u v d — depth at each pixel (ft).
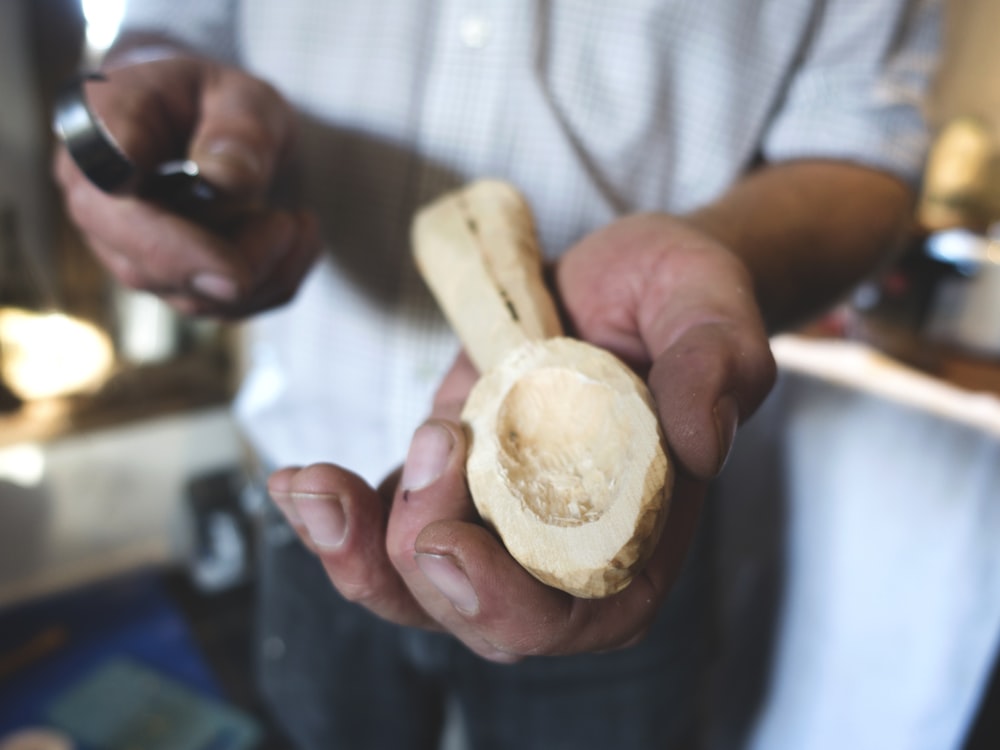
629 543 0.62
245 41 1.27
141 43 1.21
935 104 2.27
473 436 0.69
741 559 1.67
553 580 0.64
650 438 0.64
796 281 0.93
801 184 1.02
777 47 1.13
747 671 1.72
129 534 2.60
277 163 0.96
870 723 1.50
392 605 0.68
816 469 1.50
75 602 2.43
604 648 0.64
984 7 2.26
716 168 1.18
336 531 0.63
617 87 1.11
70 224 2.25
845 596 1.48
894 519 1.40
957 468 1.31
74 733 2.00
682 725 1.44
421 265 0.91
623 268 0.75
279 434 1.40
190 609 2.49
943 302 1.61
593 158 1.15
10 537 2.37
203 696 2.15
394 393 1.26
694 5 1.07
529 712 1.37
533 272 0.80
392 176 1.17
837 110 1.14
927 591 1.37
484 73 1.10
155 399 2.39
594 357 0.70
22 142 2.14
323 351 1.29
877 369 1.53
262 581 1.64
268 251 0.88
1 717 2.03
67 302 2.35
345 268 1.23
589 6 1.07
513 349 0.73
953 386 1.48
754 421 1.59
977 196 2.22
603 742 1.37
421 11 1.11
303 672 1.50
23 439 2.14
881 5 1.12
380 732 1.55
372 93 1.14
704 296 0.66
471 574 0.57
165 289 0.91
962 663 1.35
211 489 2.55
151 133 0.84
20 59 2.06
